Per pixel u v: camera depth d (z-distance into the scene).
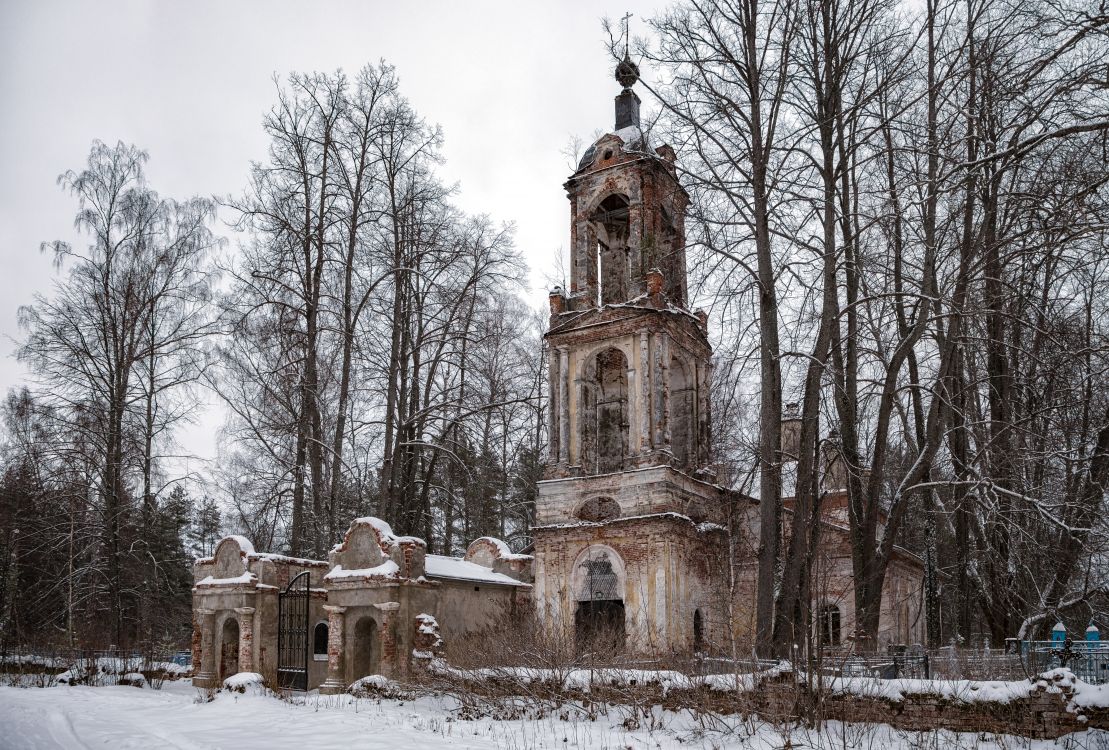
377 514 40.44
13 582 39.00
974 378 25.41
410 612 24.23
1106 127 15.53
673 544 29.38
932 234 22.75
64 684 28.84
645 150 24.84
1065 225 18.05
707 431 33.72
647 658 22.27
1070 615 25.53
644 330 31.56
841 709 15.30
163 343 37.59
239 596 27.38
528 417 45.69
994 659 18.17
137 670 29.62
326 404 38.03
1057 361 21.91
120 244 38.34
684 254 34.38
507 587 30.56
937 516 27.61
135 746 15.12
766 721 15.76
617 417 34.56
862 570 22.83
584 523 30.52
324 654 28.89
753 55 23.56
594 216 35.25
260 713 20.22
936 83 22.41
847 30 22.78
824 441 24.52
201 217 39.78
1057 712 13.62
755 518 33.31
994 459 23.77
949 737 14.00
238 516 41.31
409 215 37.62
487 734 16.55
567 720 17.75
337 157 37.25
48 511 38.22
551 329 33.34
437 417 35.75
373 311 37.53
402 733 16.59
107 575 36.16
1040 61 17.95
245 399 36.53
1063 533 22.83
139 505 38.12
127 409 36.72
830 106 23.50
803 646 16.28
